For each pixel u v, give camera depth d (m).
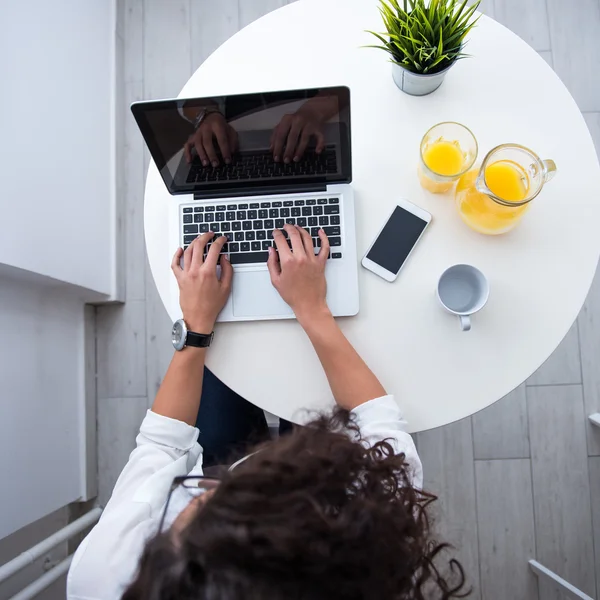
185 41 1.48
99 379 1.44
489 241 0.77
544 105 0.80
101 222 1.35
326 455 0.43
